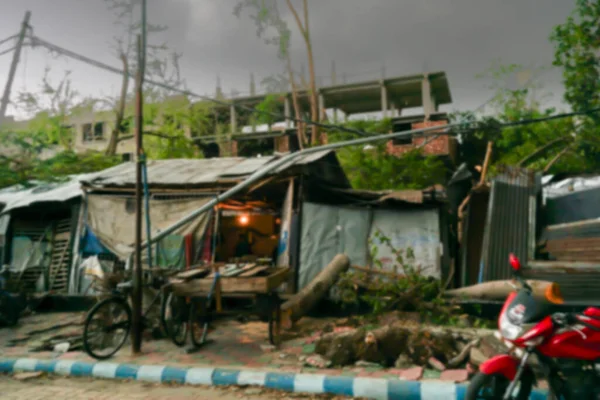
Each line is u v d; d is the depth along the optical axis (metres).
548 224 9.41
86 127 33.25
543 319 3.41
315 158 11.33
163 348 6.91
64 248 11.83
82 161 18.48
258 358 6.28
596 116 16.69
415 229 10.30
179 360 6.25
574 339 3.39
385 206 10.59
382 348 5.84
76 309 10.69
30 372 6.02
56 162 17.66
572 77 16.86
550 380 3.52
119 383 5.57
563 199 9.55
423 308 8.19
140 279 6.73
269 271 7.25
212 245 10.51
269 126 30.16
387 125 24.11
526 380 3.68
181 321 6.88
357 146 22.45
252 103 31.47
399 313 8.26
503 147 23.22
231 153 29.61
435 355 5.68
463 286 9.76
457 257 10.87
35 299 10.58
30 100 24.30
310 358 5.97
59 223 12.14
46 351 6.93
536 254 8.77
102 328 6.47
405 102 34.41
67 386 5.47
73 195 11.53
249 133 29.02
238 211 13.56
